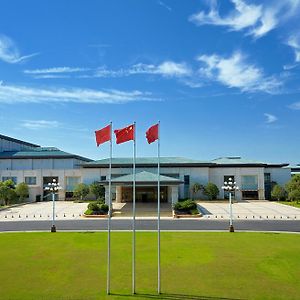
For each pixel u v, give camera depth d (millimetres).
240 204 66938
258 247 27359
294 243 28938
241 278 19453
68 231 35938
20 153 89250
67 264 22484
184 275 20016
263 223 41281
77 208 60594
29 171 80875
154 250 26375
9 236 33031
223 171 79562
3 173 81250
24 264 22516
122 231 35750
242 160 83438
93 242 29641
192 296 16766
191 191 77000
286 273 20344
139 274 20234
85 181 78688
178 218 46281
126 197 71625
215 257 24109
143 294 17000
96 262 22938
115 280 19156
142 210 55688
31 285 18391
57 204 68938
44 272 20734
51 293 17172
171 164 77438
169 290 17578
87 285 18375
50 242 29781
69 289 17734
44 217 48375
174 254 25016
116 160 81438
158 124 19359
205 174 77688
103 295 16875
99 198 73062
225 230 36219
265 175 82875
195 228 37562
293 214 50312
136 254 25031
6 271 20969
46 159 87625
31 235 33531
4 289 17781
